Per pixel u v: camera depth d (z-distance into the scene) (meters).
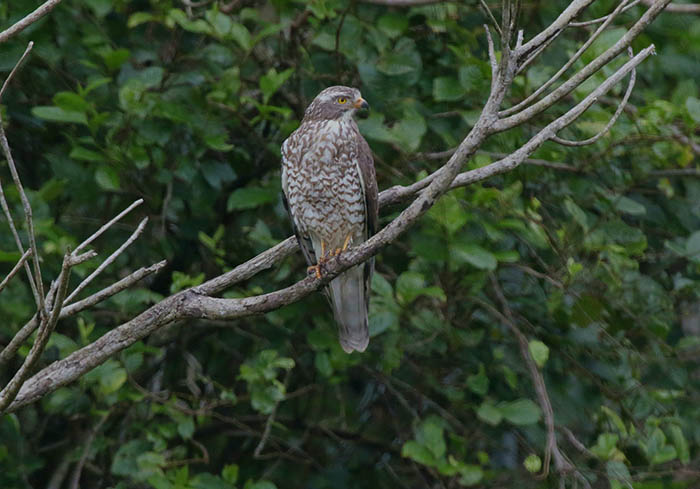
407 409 11.78
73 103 10.14
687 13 10.99
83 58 11.09
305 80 11.62
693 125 9.88
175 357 12.61
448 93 10.41
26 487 10.90
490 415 10.04
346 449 12.88
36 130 11.90
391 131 10.41
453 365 11.54
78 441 11.83
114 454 11.52
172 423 10.79
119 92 10.41
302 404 12.73
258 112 11.89
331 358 10.93
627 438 10.32
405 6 11.03
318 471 12.67
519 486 10.80
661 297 10.40
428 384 11.91
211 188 11.44
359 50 11.04
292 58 11.66
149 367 12.46
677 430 9.79
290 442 12.49
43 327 6.20
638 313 10.42
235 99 11.07
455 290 10.78
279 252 8.20
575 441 10.03
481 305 11.04
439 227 10.05
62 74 11.29
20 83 11.42
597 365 11.44
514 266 10.75
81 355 7.32
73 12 11.02
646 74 11.48
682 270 11.60
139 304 10.83
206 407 10.81
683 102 10.56
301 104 11.64
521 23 11.10
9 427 10.82
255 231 10.80
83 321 10.84
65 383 7.26
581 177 10.70
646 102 10.82
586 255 10.56
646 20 6.32
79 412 10.98
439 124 11.25
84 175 10.85
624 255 10.27
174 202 12.31
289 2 10.94
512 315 11.23
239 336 12.52
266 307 7.30
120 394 10.51
